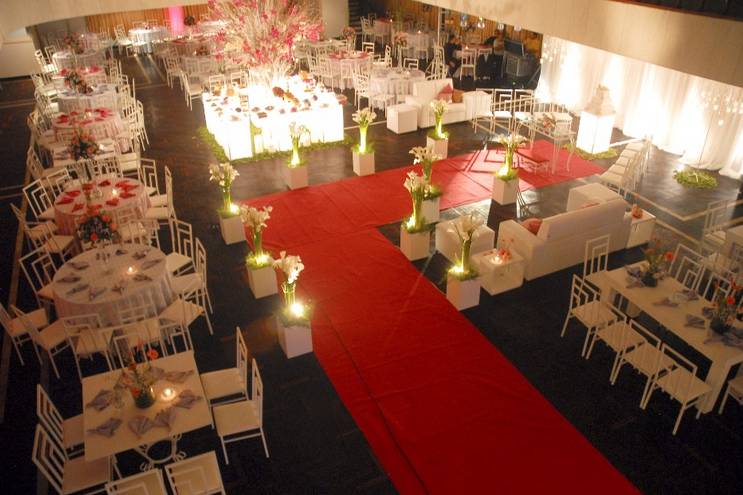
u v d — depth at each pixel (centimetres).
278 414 588
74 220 784
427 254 827
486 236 802
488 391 609
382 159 1132
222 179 827
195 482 460
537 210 945
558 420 575
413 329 695
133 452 552
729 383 567
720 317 559
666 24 742
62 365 651
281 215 935
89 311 612
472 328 695
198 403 494
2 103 1502
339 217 930
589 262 812
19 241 892
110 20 1989
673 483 514
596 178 1045
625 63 1220
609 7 820
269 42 1161
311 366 646
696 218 920
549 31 944
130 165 1004
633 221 825
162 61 1817
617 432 563
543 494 506
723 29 677
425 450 547
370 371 637
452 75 1620
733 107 1010
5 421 584
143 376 480
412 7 1991
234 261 825
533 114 1211
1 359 662
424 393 608
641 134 1213
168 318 639
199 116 1357
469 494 507
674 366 620
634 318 707
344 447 552
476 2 1118
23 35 1673
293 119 1148
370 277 787
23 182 1079
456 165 1098
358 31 2091
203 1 1664
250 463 538
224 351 668
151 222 828
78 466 470
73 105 1236
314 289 765
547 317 714
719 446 548
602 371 635
